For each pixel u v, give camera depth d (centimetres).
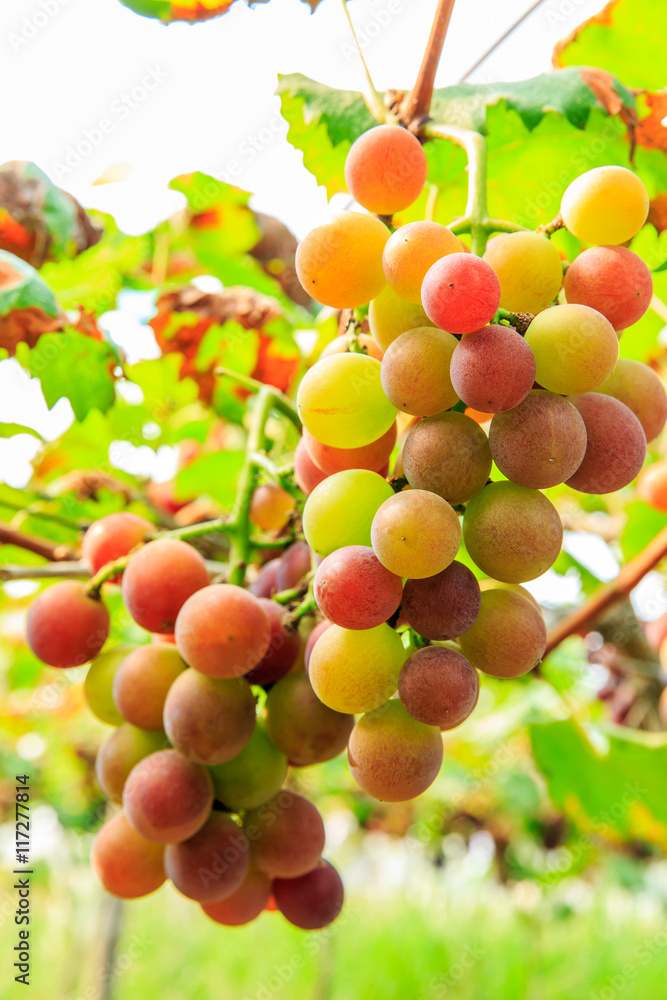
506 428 26
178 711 30
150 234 50
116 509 53
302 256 28
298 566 33
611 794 46
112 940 80
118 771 32
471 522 27
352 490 28
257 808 32
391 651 28
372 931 166
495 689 73
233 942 166
